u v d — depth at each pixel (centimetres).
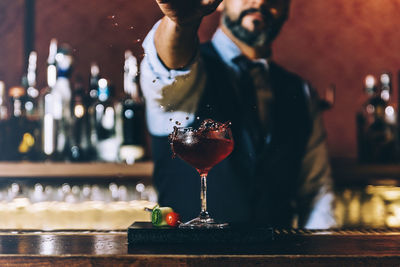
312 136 267
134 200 246
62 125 250
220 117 246
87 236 132
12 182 250
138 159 248
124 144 247
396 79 303
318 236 130
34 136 255
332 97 284
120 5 301
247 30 259
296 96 267
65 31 306
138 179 251
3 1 308
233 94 254
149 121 230
